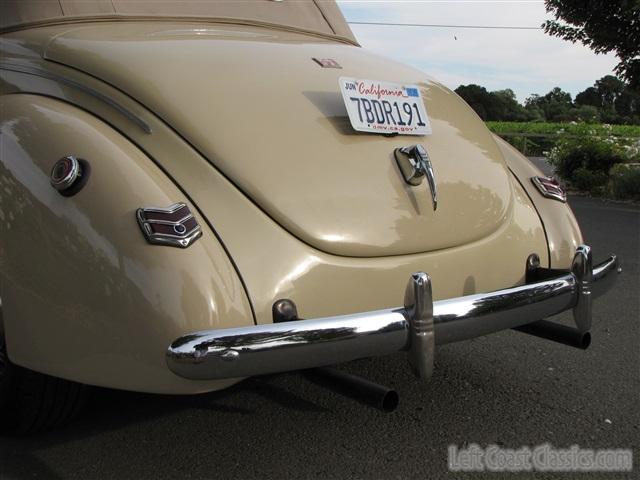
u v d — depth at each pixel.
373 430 2.66
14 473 2.34
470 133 2.88
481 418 2.77
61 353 2.07
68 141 2.12
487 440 2.59
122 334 1.92
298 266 2.11
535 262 2.74
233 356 1.83
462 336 2.19
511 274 2.66
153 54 2.45
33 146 2.15
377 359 3.37
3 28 2.85
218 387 2.00
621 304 4.42
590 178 12.29
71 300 2.00
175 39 2.64
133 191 1.98
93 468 2.38
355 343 1.97
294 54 2.74
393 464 2.41
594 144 13.18
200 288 1.88
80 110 2.31
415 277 2.02
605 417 2.79
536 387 3.08
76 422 2.72
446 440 2.59
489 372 3.25
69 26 2.76
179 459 2.44
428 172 2.43
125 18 2.87
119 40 2.55
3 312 2.19
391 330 2.02
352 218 2.25
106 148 2.08
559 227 2.85
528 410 2.85
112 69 2.36
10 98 2.42
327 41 3.26
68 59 2.47
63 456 2.46
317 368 2.12
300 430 2.66
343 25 3.65
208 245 1.98
